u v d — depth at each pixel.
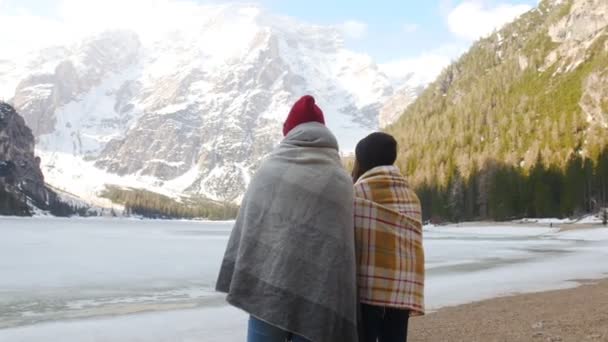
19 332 11.80
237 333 11.48
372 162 3.94
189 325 12.55
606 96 148.75
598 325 10.11
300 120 3.51
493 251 41.53
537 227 92.38
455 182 133.00
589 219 95.19
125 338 10.97
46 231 86.62
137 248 46.91
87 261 33.22
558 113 161.88
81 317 14.10
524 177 119.56
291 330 3.01
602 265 28.75
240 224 3.32
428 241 60.72
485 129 171.25
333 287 3.07
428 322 11.27
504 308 13.44
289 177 3.21
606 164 104.69
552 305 13.79
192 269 28.47
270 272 3.08
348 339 3.10
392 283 3.54
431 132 185.00
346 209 3.24
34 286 21.52
